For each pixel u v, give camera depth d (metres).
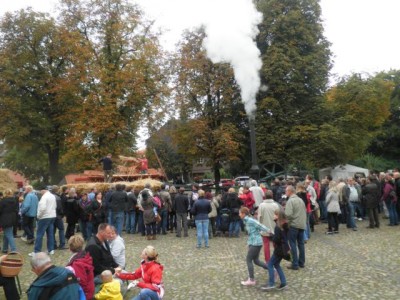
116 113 31.28
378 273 9.32
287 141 31.83
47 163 48.38
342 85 35.59
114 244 8.20
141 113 33.69
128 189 18.95
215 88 31.42
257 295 8.16
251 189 15.77
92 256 7.14
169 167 45.50
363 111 34.12
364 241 13.67
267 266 8.76
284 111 32.56
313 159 32.06
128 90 32.47
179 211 16.80
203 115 32.91
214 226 16.77
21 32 35.47
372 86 35.12
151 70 33.50
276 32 32.59
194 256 12.48
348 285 8.48
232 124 31.89
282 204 14.21
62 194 16.14
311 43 33.41
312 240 14.40
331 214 15.68
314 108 33.16
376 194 16.83
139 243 15.34
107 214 16.36
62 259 12.50
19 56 35.03
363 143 37.97
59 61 36.81
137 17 33.47
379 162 51.81
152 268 7.07
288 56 32.22
